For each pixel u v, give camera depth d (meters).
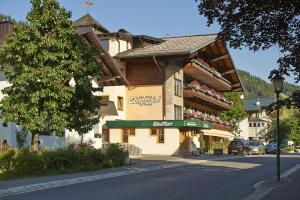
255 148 56.75
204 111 65.25
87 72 26.27
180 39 56.09
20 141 32.59
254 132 107.88
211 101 59.94
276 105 11.90
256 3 11.62
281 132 84.75
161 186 18.48
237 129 79.38
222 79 64.94
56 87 24.66
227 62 65.56
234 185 19.05
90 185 19.06
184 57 49.72
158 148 48.69
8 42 25.19
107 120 50.66
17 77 24.64
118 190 17.11
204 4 12.13
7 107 25.02
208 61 62.38
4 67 25.45
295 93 11.63
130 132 49.84
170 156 44.00
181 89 52.62
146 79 51.34
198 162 35.44
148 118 50.91
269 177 22.55
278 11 11.71
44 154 24.42
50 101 24.73
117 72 40.56
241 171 26.44
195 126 49.44
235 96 77.44
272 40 12.23
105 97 50.34
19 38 24.94
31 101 24.39
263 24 12.00
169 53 49.03
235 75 69.19
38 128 24.80
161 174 24.45
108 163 28.75
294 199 14.43
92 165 27.06
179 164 32.62
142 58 50.34
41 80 24.44
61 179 21.14
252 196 15.47
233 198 15.08
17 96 24.94
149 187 18.12
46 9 25.23
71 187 18.38
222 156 46.94
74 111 26.56
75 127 26.73
